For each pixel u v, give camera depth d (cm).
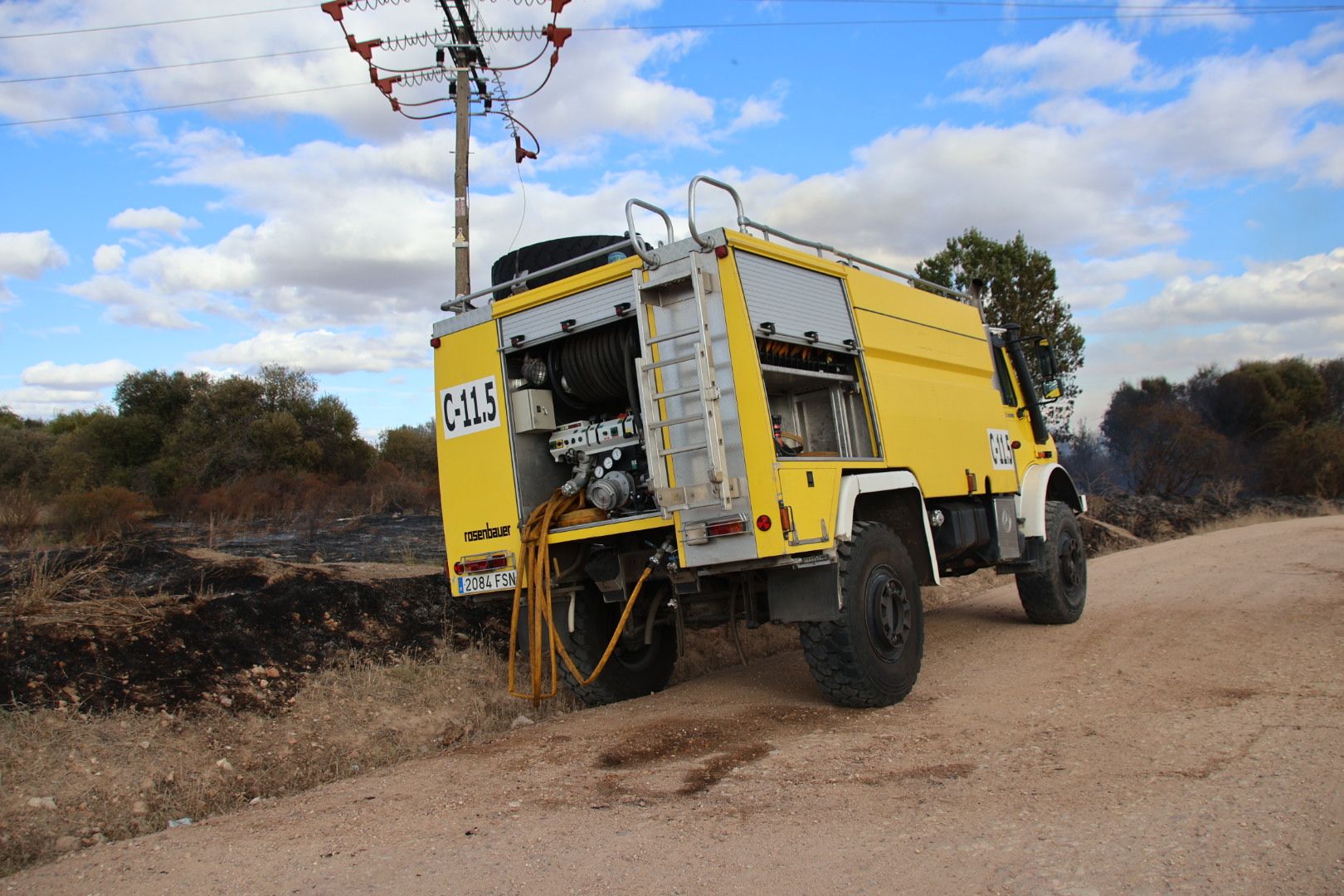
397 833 422
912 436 730
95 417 2711
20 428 3775
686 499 555
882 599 616
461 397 679
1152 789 400
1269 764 418
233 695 621
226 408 2748
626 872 354
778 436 601
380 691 682
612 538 640
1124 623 877
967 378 873
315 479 2173
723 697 691
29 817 463
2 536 1249
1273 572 1110
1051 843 348
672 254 569
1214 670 636
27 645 587
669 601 677
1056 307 2072
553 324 632
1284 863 314
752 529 540
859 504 659
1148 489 2731
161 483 2422
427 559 1148
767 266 597
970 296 947
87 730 539
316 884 366
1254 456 3072
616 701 716
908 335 767
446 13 1290
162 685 602
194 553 1017
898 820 388
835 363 667
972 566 887
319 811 467
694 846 375
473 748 586
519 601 643
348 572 895
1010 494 888
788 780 459
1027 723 541
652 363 567
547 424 655
